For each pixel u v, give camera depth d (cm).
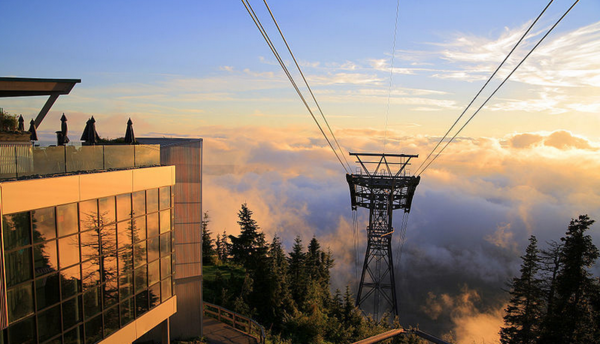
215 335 2466
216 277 3925
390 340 3356
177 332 2378
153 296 1934
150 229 1909
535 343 3516
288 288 4059
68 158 1506
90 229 1531
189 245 2412
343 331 3547
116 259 1678
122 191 1702
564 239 3338
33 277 1288
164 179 1997
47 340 1345
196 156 2438
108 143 2042
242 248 3853
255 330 2550
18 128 2103
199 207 2434
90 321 1538
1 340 1177
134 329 1788
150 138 2589
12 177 1288
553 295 3538
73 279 1453
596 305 3150
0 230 1164
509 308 3856
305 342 3142
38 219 1309
